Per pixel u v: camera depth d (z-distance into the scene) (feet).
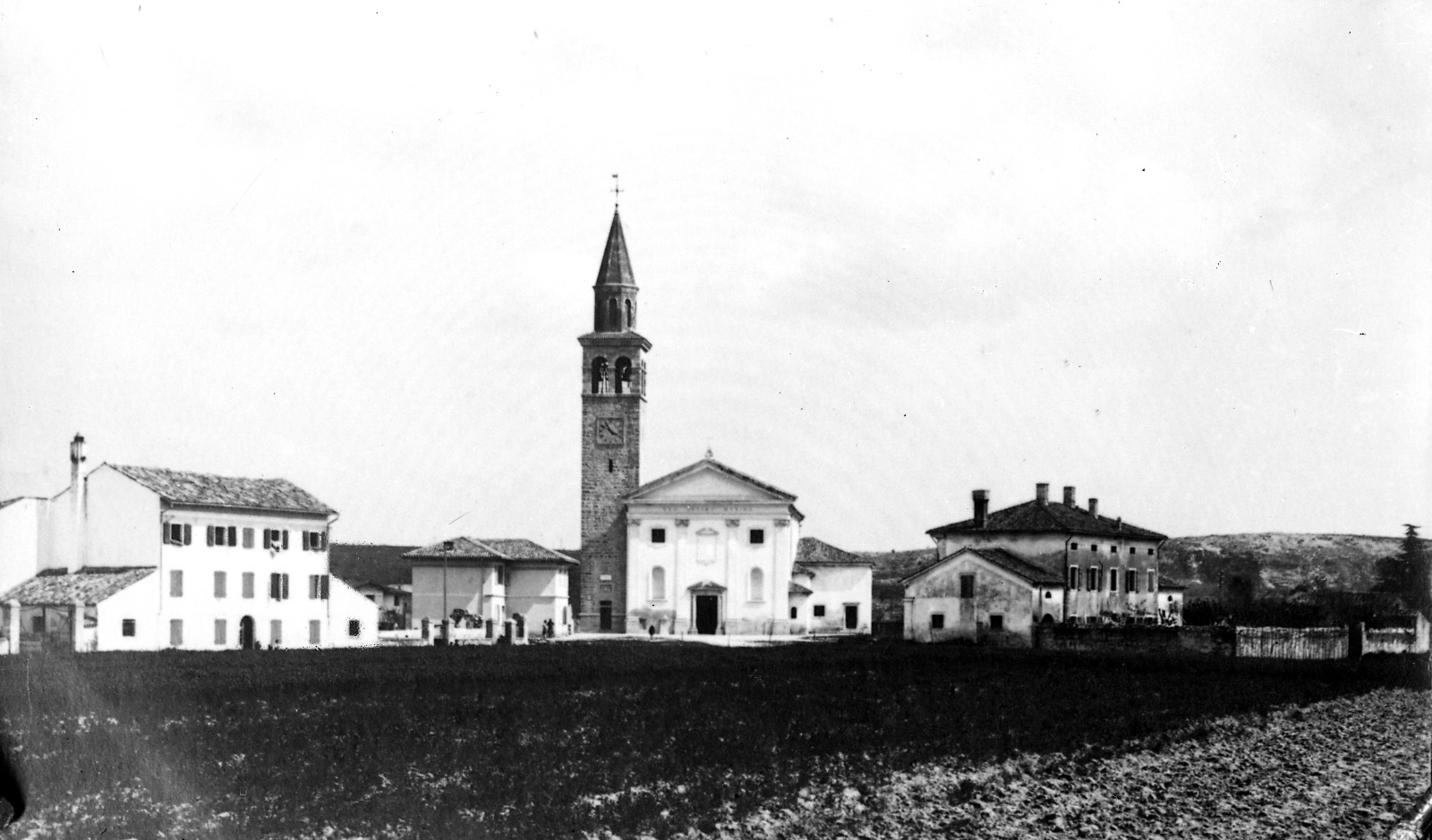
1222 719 172.45
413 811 107.96
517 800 113.39
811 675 218.38
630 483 409.08
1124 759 142.51
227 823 104.88
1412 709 184.85
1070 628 287.28
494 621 385.70
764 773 127.13
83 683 173.06
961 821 112.98
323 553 316.19
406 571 467.11
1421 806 124.47
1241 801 125.70
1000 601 310.86
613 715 160.66
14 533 282.77
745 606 396.37
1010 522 337.72
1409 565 276.21
